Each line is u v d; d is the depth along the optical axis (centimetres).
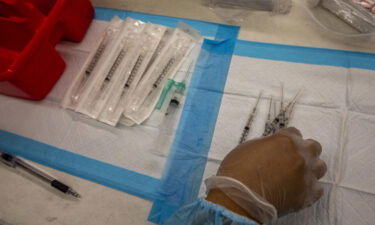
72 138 85
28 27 77
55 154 83
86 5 94
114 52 90
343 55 83
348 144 73
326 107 78
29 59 77
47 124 87
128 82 87
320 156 73
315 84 81
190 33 93
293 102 79
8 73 73
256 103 81
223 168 59
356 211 67
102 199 76
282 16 91
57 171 81
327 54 84
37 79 84
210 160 77
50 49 83
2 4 74
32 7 75
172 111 84
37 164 82
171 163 78
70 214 75
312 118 77
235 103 82
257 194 52
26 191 79
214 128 80
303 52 85
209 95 85
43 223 74
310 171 61
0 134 88
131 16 99
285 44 87
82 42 97
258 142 62
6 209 77
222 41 90
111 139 83
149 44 91
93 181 78
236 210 53
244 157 58
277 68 84
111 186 77
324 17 88
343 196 69
